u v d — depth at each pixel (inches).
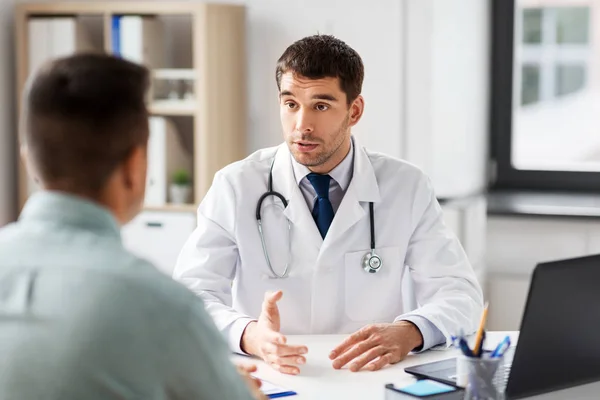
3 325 48.0
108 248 50.4
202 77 167.0
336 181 103.5
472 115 183.8
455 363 84.7
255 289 104.0
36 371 46.9
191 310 49.6
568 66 190.4
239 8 173.5
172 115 180.5
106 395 47.2
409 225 105.2
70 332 47.3
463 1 175.0
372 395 78.6
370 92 170.2
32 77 52.3
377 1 168.6
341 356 86.9
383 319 103.7
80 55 52.6
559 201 177.8
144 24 169.3
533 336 74.6
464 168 179.9
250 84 178.9
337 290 102.7
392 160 108.3
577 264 76.3
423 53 165.9
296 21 174.9
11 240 50.6
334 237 101.7
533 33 191.0
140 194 54.2
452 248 105.6
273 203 104.0
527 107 192.5
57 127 50.6
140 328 47.9
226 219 104.5
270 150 110.1
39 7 172.4
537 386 77.3
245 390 52.2
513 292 170.2
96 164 51.1
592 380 81.9
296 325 103.3
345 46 98.5
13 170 183.3
